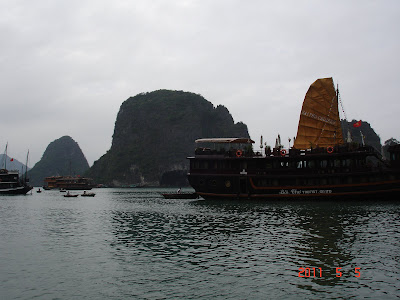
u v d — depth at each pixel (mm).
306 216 31047
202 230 25297
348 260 16453
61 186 168750
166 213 37656
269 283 13617
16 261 17266
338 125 49406
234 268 15555
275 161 48750
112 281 14125
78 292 12984
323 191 45625
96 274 15047
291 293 12617
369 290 12836
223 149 52156
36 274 15148
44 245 21078
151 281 14039
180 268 15703
